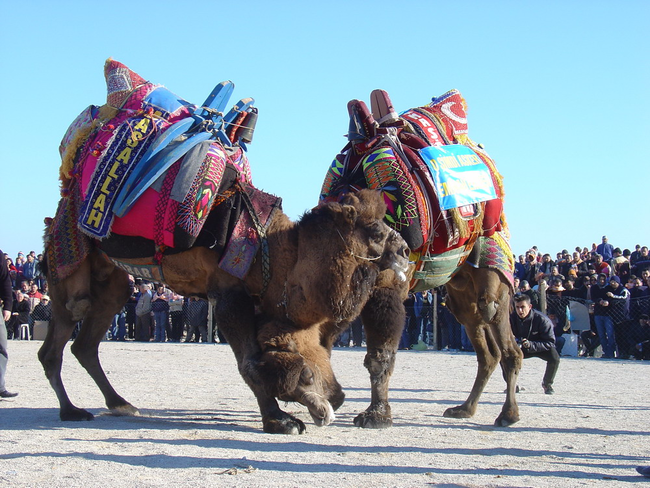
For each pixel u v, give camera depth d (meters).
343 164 6.59
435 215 6.32
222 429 5.84
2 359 7.97
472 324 7.18
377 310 5.89
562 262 17.52
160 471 4.23
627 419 6.93
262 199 6.11
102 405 7.31
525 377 11.78
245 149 6.66
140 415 6.67
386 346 5.97
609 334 15.36
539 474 4.35
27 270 22.25
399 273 5.61
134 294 20.19
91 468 4.29
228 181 6.11
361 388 9.63
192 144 6.04
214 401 7.75
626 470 4.54
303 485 3.92
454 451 5.08
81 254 6.43
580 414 7.28
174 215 5.84
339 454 4.83
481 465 4.59
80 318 6.55
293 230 5.82
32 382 9.50
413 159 6.36
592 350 16.22
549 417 7.04
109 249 6.31
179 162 6.01
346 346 19.17
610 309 15.28
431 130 6.80
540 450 5.21
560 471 4.46
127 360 13.46
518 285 14.61
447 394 9.18
